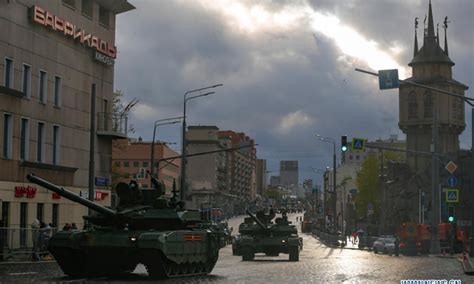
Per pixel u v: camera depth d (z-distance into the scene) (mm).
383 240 58219
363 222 110500
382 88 32469
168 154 133500
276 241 38875
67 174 46281
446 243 56125
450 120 87312
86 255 22234
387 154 110062
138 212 22844
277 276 23953
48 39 44281
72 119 47156
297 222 185750
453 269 30062
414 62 89688
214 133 185125
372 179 104438
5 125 40062
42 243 34406
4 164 39406
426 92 88250
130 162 128125
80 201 22125
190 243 23000
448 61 89000
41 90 43938
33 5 42188
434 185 51406
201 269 24656
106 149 51812
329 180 176875
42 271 25766
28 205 41688
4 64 39500
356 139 48406
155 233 21438
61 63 45812
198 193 159375
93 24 49875
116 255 22031
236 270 27641
